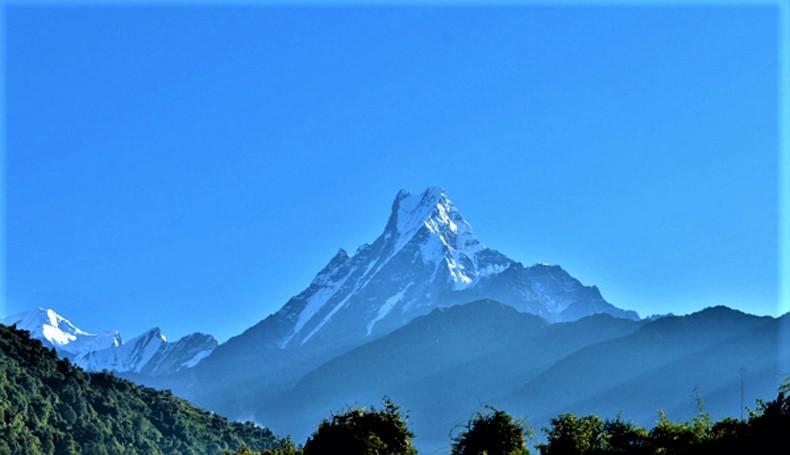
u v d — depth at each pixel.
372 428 127.81
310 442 127.38
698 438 101.44
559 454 114.81
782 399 96.44
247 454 153.00
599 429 116.69
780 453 93.81
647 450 106.81
